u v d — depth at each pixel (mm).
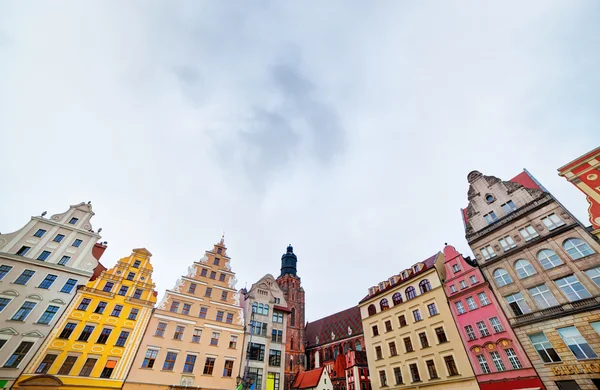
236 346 43438
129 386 33656
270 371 44781
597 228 28016
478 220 40062
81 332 34062
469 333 36281
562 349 27688
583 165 30172
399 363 43469
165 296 42031
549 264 31031
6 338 29953
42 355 30844
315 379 58219
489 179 40938
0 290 31906
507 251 35000
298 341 76062
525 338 30672
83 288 36438
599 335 25750
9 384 28141
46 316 32969
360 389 55000
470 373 34250
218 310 45219
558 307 28969
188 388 36812
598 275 27375
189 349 39562
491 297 35312
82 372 32094
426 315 42406
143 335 37594
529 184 37312
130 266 41438
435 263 45125
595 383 24953
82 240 39562
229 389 39344
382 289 53438
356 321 75875
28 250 35594
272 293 54688
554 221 32062
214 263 49500
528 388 28891
